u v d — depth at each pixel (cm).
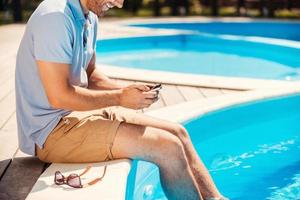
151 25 1382
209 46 1140
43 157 267
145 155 252
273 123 479
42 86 252
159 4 1603
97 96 248
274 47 989
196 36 1152
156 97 254
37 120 258
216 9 1594
